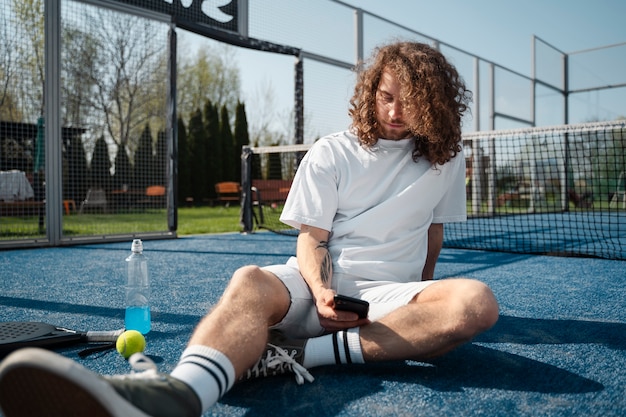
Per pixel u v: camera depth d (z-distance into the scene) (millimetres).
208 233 7324
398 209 1602
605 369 1543
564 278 3400
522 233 6754
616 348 1769
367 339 1364
